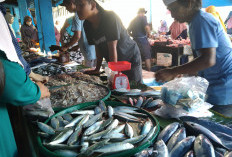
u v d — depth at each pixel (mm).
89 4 2182
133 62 2809
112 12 2311
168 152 973
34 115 1295
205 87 1445
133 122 1255
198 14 1579
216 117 1373
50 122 1250
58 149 960
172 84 1455
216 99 1958
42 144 1010
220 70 1840
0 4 1084
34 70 2848
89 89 1831
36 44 6758
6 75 809
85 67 3260
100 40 2562
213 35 1580
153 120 1242
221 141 1057
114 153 907
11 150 998
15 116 1302
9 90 832
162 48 6656
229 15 7441
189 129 1111
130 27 6609
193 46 1678
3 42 813
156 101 1605
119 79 1984
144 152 931
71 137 1035
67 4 2824
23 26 6852
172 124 1158
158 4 9836
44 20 5461
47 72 2725
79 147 957
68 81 2180
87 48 4230
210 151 886
